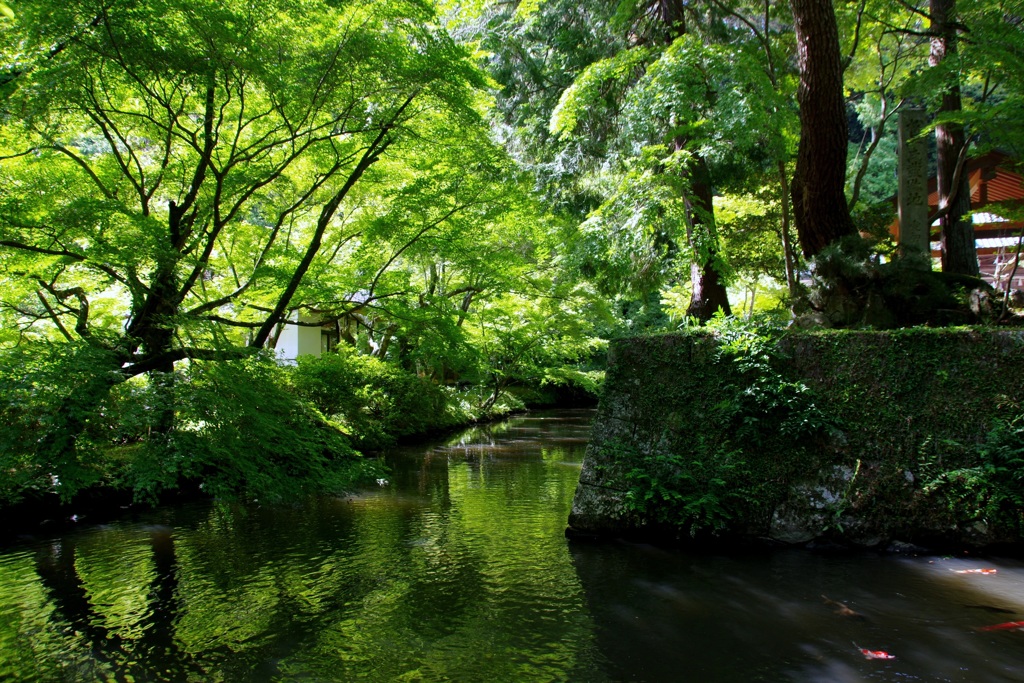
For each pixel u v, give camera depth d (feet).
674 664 11.84
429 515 23.58
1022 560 16.08
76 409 17.90
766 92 25.93
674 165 29.14
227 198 25.71
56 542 20.11
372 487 28.68
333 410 37.40
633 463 19.39
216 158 26.40
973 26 25.57
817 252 23.15
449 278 43.42
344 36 22.08
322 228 25.46
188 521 22.77
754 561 16.87
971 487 16.47
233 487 19.25
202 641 13.33
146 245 19.77
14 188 22.09
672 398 19.83
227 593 15.98
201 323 20.52
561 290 41.19
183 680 11.73
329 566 17.88
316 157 28.09
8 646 13.14
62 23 17.71
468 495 27.07
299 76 22.48
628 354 20.70
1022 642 12.29
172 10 18.81
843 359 18.56
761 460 18.47
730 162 34.58
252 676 11.84
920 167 23.34
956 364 17.58
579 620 13.85
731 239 37.06
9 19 18.80
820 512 17.53
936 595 14.44
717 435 18.98
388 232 26.37
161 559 18.58
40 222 19.47
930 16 28.94
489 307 51.72
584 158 44.70
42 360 18.51
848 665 11.58
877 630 12.90
